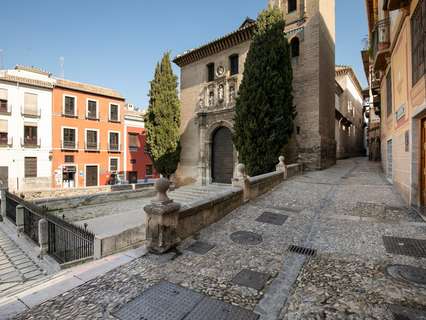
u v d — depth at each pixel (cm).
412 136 669
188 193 1712
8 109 2152
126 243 517
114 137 2867
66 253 639
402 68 777
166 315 280
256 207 762
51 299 312
